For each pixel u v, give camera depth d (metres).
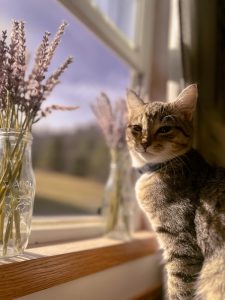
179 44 0.43
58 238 0.37
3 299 0.23
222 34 0.48
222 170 0.35
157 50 0.55
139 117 0.37
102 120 0.43
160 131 0.36
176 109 0.37
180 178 0.35
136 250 0.41
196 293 0.31
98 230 0.44
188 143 0.37
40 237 0.35
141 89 0.50
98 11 0.44
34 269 0.26
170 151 0.36
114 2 0.50
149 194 0.35
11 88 0.26
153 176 0.36
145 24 0.53
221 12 0.48
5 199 0.27
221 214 0.31
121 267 0.39
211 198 0.32
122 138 0.42
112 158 0.43
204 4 0.45
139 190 0.36
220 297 0.29
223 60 0.47
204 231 0.31
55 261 0.28
